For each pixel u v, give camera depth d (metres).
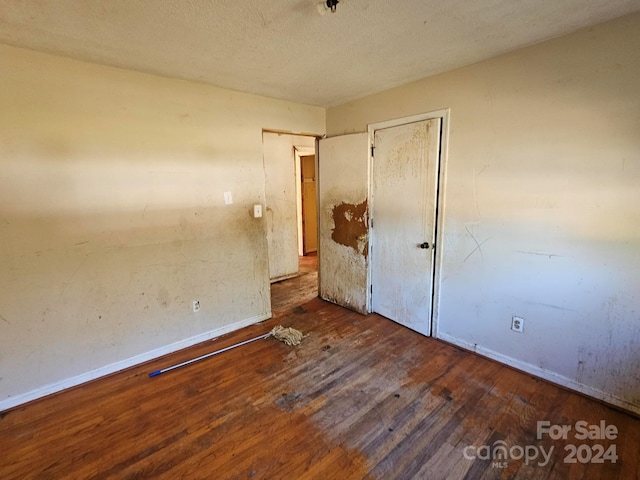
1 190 1.91
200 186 2.73
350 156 3.32
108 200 2.28
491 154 2.31
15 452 1.69
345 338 2.91
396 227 3.06
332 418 1.90
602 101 1.82
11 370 2.03
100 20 1.60
